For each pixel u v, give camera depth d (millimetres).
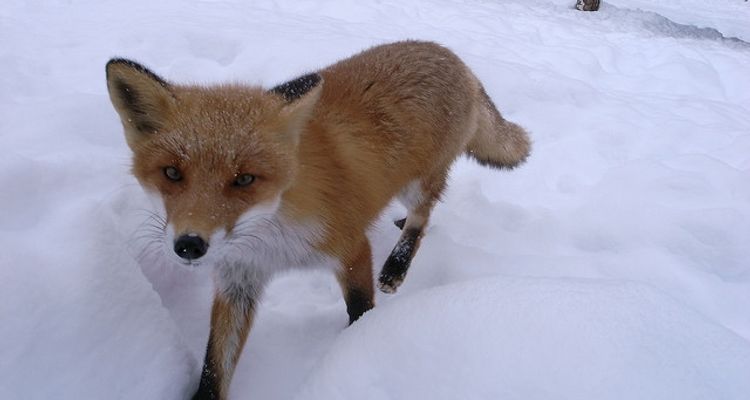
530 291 494
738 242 791
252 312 585
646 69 1575
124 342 505
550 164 1015
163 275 658
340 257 587
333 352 506
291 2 1823
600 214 845
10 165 596
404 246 756
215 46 1231
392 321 502
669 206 851
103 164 688
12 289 468
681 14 3260
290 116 493
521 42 1660
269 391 556
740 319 661
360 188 592
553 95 1245
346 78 651
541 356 435
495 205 891
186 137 467
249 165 470
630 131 1112
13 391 433
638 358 426
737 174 921
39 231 555
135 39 1188
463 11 2031
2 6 1423
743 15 3434
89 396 463
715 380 419
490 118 889
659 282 708
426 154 718
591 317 458
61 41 1171
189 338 620
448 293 511
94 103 806
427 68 730
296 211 528
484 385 429
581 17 2455
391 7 1883
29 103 819
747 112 1300
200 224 444
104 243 557
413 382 450
